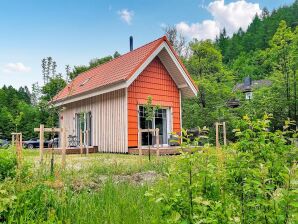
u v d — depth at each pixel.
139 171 7.06
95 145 16.36
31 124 29.39
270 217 2.04
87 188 4.83
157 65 16.16
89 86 16.62
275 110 23.03
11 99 46.53
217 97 26.66
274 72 25.25
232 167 2.48
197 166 2.51
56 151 14.45
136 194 4.42
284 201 1.95
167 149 13.77
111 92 15.43
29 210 3.33
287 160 2.52
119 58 18.20
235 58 61.25
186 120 26.09
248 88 45.25
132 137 14.62
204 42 28.64
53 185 3.82
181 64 15.95
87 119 17.05
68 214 3.46
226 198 2.42
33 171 4.68
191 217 2.23
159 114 16.19
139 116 15.09
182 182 2.41
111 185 4.68
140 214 3.55
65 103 18.25
